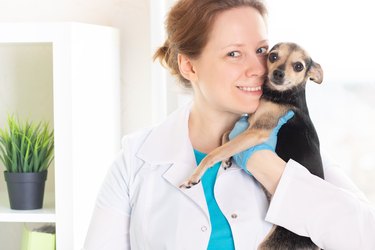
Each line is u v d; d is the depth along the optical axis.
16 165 1.77
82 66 1.74
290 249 1.13
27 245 1.76
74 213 1.70
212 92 1.14
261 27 1.13
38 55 2.04
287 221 1.10
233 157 1.17
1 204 1.85
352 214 1.09
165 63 1.33
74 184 1.70
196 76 1.18
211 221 1.14
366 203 1.16
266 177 1.12
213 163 1.12
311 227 1.10
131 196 1.24
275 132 1.13
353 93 1.90
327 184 1.10
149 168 1.22
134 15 1.98
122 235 1.25
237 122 1.17
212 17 1.12
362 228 1.09
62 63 1.69
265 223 1.14
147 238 1.18
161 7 1.90
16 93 2.06
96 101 1.82
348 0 1.86
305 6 1.88
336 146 1.93
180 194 1.17
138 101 1.99
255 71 1.11
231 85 1.11
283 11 1.88
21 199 1.76
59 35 1.69
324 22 1.88
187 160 1.21
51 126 2.05
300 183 1.10
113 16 1.99
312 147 1.15
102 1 2.00
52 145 1.82
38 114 2.06
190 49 1.16
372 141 1.92
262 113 1.12
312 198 1.10
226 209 1.14
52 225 1.86
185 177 1.19
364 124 1.91
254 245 1.13
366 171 1.93
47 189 2.06
